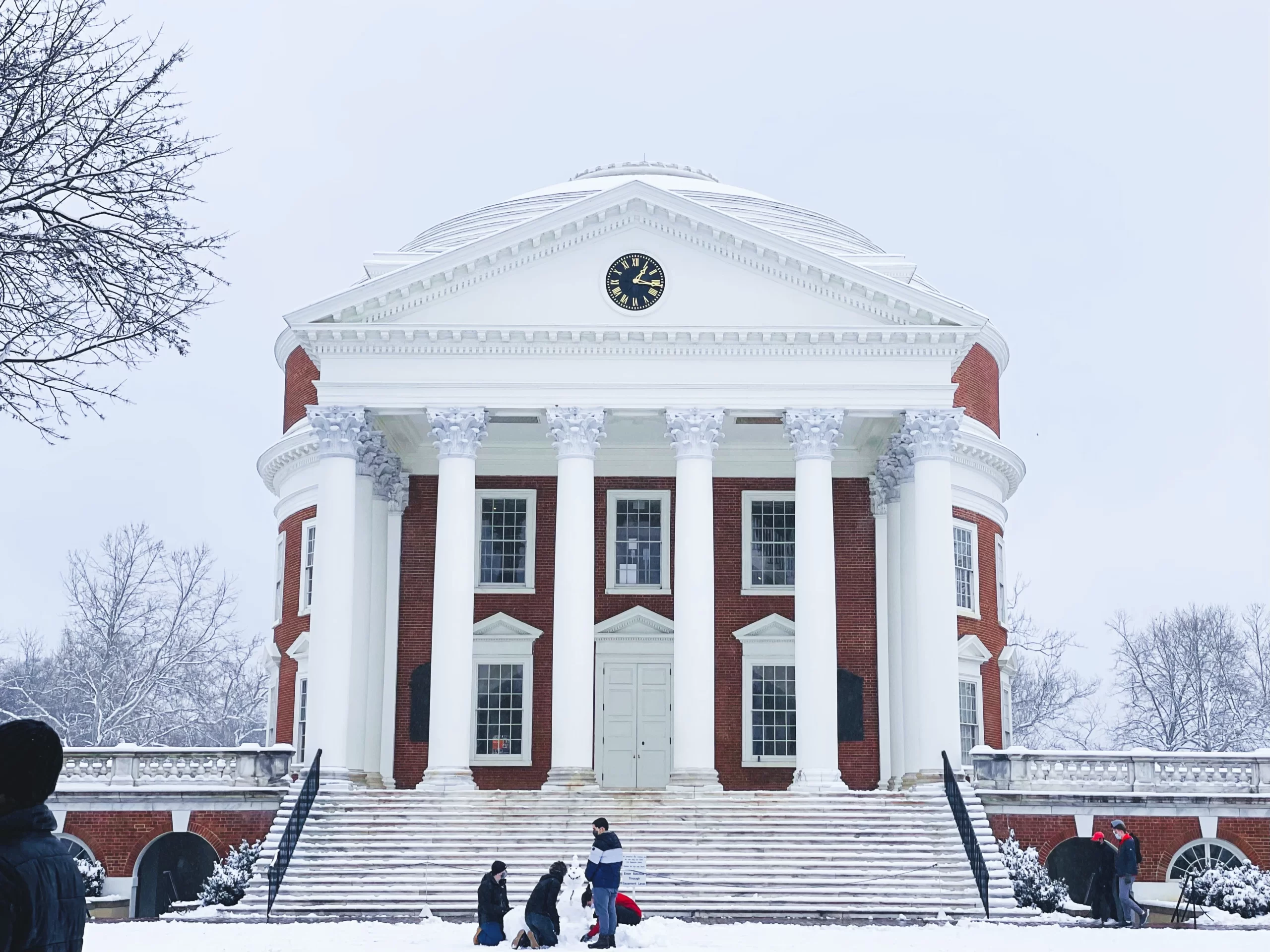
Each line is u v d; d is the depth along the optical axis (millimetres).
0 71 17312
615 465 47094
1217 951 23312
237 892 33750
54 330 18250
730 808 35906
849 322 40719
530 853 33969
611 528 46906
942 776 38219
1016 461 52469
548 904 23625
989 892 32312
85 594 86125
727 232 40531
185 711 87500
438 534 39938
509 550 46844
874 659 45656
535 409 40531
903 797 36531
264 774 37062
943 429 40156
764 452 47031
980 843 34656
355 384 40688
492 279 40906
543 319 40625
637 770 45469
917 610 39656
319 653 39219
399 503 46094
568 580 39531
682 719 38625
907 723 41344
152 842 36469
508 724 45719
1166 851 36656
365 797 36406
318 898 32188
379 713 44312
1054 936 26969
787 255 40500
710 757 38500
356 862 33656
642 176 55031
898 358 40781
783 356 40688
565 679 39000
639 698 45969
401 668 45438
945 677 38938
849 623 45969
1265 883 34156
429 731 42281
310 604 49719
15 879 6578
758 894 32094
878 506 46125
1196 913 33500
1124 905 31125
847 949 23297
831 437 40344
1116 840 36656
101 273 18422
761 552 46938
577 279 40812
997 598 51469
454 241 51375
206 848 38219
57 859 6809
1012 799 36875
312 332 40625
